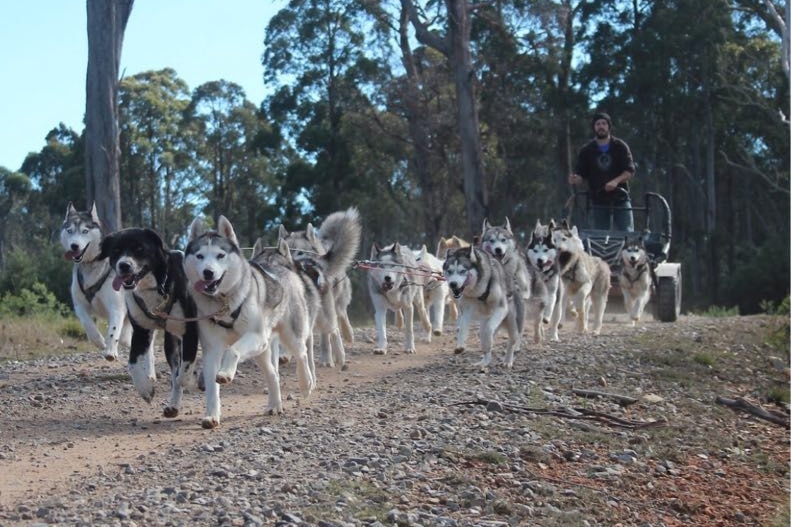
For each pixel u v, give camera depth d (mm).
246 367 11898
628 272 16219
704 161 43219
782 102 39844
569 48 39219
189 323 8617
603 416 9570
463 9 30438
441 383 10578
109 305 10977
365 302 32562
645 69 37750
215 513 5805
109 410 9312
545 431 8672
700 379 12188
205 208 50688
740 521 7195
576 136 39656
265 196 50750
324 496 6289
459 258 11102
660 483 7863
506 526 6148
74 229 10617
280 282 8891
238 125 50125
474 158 30516
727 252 43969
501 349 13312
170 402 8672
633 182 42031
